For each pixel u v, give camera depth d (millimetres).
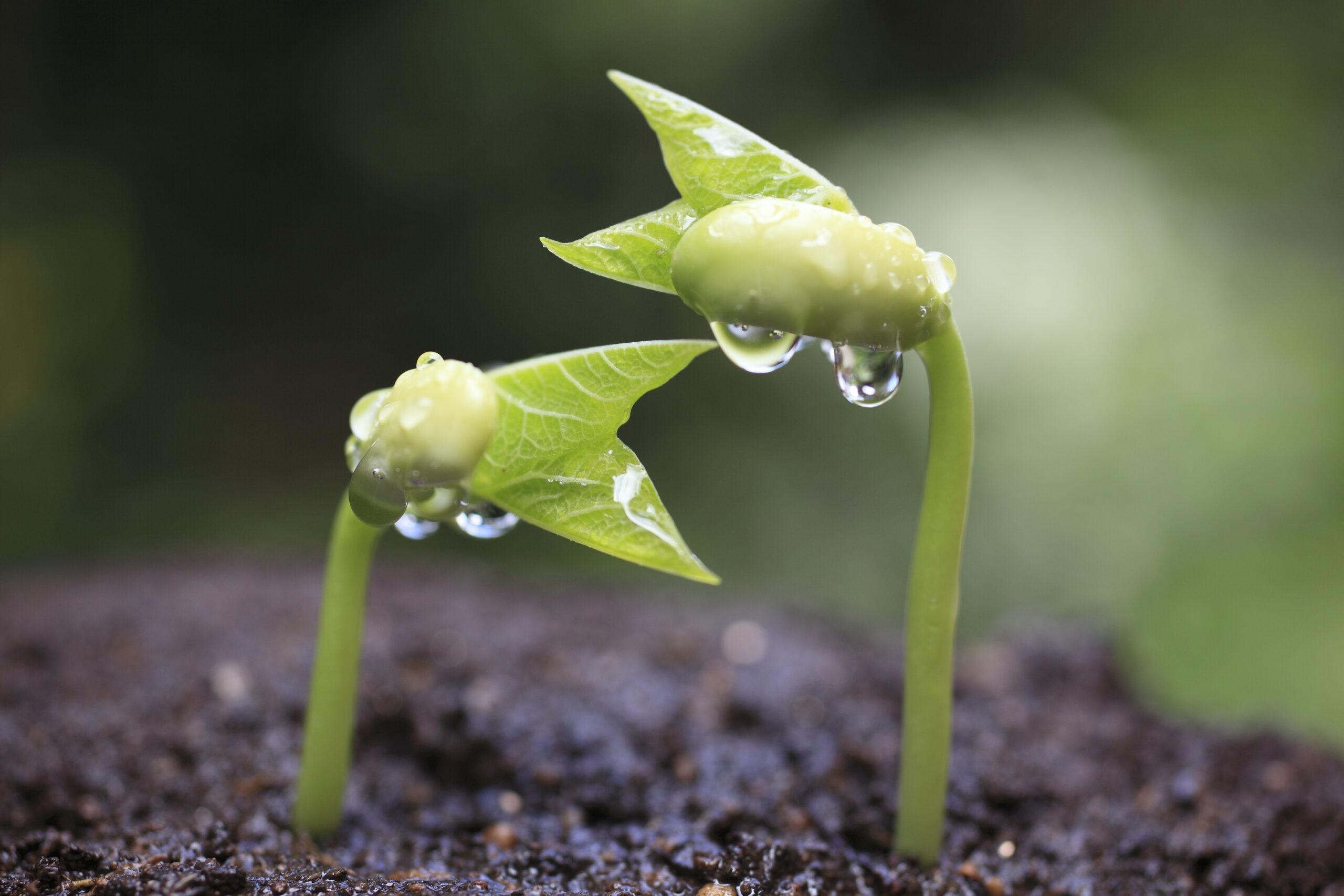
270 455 741
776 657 275
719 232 191
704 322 715
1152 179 770
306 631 281
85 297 723
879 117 786
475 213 762
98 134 766
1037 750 241
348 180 775
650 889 210
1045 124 783
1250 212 811
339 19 749
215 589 328
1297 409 636
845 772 231
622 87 194
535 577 375
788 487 657
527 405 195
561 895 204
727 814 221
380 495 193
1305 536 594
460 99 733
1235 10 907
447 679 250
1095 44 895
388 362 782
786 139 760
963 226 643
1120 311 644
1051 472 596
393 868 213
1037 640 297
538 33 716
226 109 774
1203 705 483
